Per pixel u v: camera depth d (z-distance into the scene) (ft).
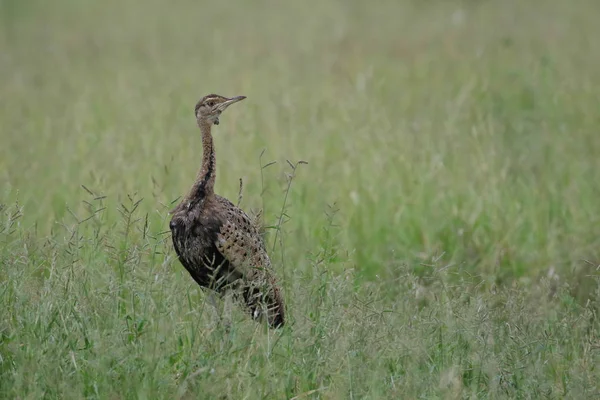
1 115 94.58
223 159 72.13
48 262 45.55
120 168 69.31
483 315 41.47
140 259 41.98
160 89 105.40
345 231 61.11
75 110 93.35
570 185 70.85
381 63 119.24
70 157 73.61
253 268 46.26
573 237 63.16
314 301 43.24
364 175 70.74
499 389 38.32
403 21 156.76
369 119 84.12
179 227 46.16
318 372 38.70
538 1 167.63
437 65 115.96
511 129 86.89
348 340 39.32
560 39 129.49
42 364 36.55
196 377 37.11
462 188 68.95
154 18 171.32
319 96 96.48
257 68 117.08
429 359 40.14
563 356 41.19
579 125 86.84
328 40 140.46
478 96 92.43
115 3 190.08
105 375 35.99
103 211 59.26
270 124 81.10
